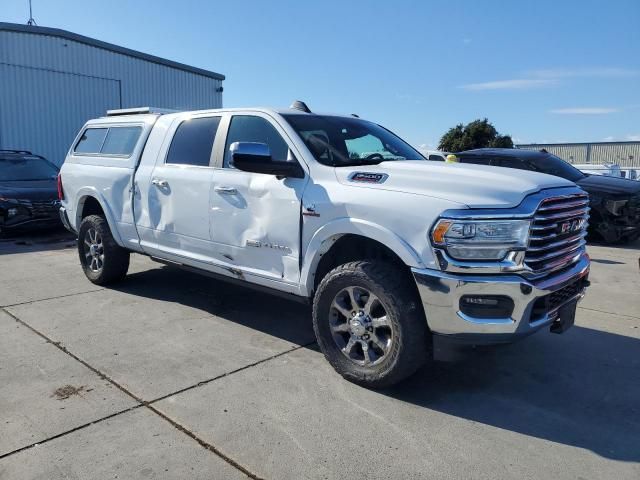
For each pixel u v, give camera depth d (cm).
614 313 562
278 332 479
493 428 320
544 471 277
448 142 4597
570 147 5706
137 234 553
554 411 343
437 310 325
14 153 1166
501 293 314
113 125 611
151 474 267
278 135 429
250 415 327
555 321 364
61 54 1723
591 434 315
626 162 5453
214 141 476
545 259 332
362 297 365
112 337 459
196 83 2175
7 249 890
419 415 334
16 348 430
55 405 336
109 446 291
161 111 587
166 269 718
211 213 461
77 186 632
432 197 331
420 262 327
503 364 419
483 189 329
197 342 450
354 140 452
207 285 638
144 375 382
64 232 1083
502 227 314
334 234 369
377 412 336
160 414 327
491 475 272
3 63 1597
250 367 400
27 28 1636
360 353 378
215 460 280
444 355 348
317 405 342
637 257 885
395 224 338
